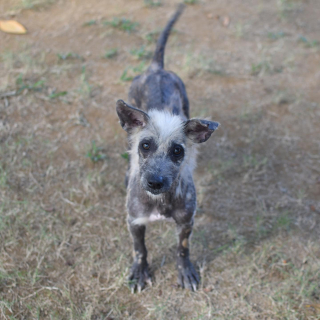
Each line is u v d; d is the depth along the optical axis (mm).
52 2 2221
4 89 1723
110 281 1392
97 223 1493
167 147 1294
